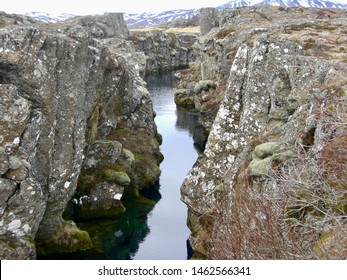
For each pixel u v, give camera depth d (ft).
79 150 62.23
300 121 49.88
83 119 63.46
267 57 61.82
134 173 86.07
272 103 59.16
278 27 110.32
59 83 57.47
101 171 75.56
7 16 75.72
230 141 64.49
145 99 109.29
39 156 55.36
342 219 31.65
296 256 29.14
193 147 118.21
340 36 88.43
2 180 47.50
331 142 37.24
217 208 50.44
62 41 57.11
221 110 66.95
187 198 65.21
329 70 52.85
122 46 167.12
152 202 82.07
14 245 50.08
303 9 174.70
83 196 73.41
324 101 45.39
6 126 49.29
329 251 28.32
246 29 122.52
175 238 69.05
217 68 137.90
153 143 100.99
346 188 33.04
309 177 36.19
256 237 32.27
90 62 66.85
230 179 56.24
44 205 55.11
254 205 35.99
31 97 53.21
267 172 42.55
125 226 73.05
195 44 191.31
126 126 98.73
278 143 49.85
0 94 48.96
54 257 61.11
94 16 224.94
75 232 63.26
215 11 236.43
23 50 51.52
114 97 90.48
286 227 32.09
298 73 56.08
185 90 173.99
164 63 307.99
